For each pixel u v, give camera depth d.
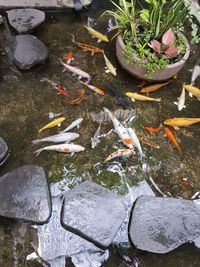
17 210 1.41
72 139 1.68
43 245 1.39
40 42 1.94
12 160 1.59
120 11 1.98
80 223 1.40
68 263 1.37
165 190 1.61
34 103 1.79
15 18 2.01
